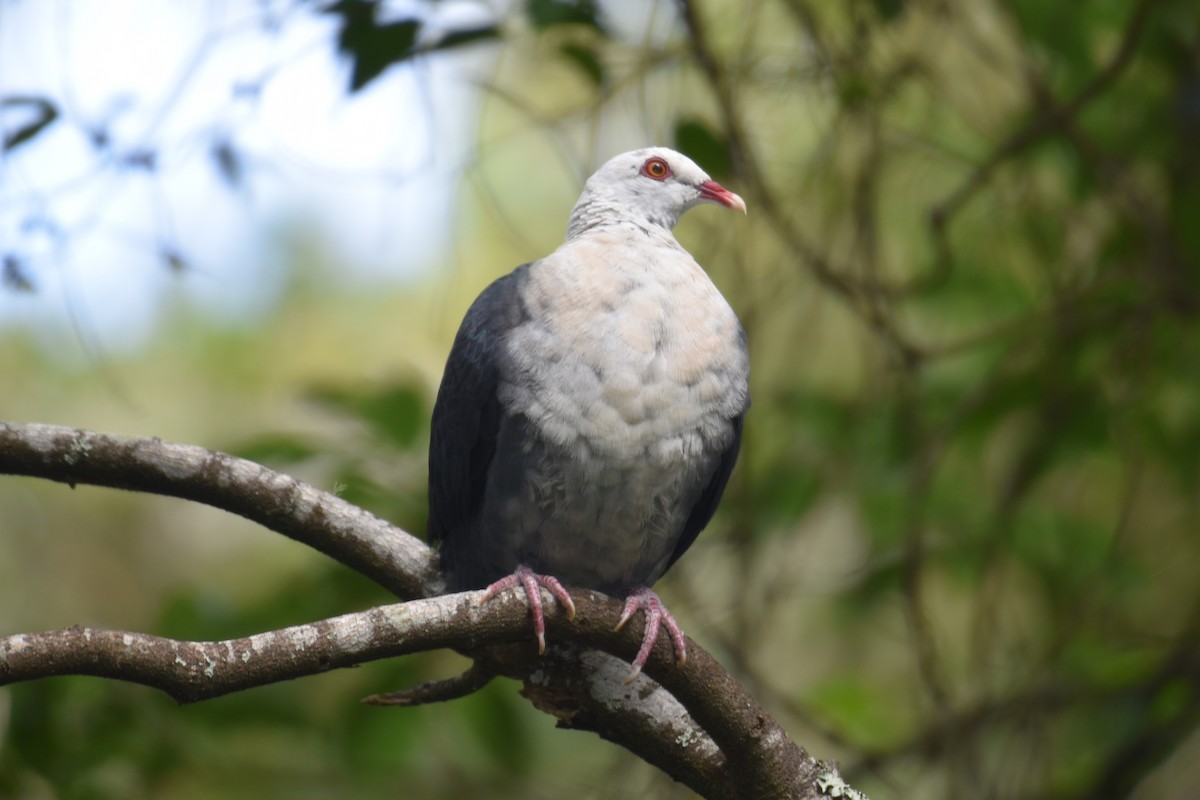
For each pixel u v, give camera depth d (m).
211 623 8.53
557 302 7.32
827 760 6.79
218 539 14.90
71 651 5.15
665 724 6.89
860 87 10.30
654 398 7.19
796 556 11.09
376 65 8.21
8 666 5.06
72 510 14.93
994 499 11.23
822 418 10.92
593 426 7.16
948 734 9.88
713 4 11.48
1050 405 10.69
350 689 8.87
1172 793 11.05
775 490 10.68
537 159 13.73
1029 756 10.25
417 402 9.08
